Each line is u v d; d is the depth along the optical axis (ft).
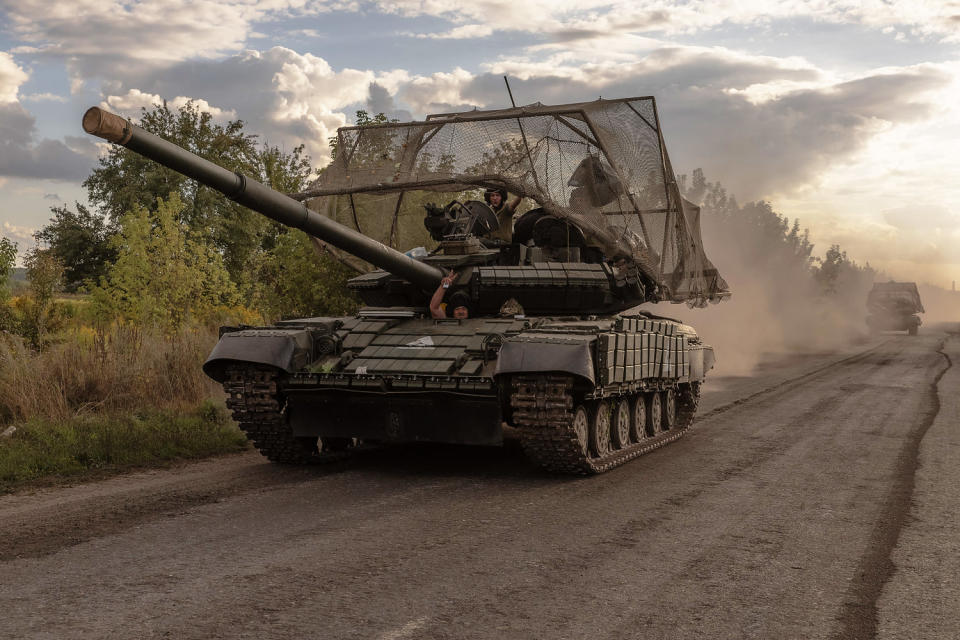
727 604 16.46
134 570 18.15
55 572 17.98
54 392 38.42
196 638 14.35
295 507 24.39
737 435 40.42
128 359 43.06
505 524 22.59
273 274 60.64
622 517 23.57
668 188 37.04
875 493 27.17
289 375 29.86
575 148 34.65
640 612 15.93
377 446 36.50
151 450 33.01
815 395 58.29
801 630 15.15
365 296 36.68
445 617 15.46
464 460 33.09
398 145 37.01
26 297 63.26
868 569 18.93
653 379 35.68
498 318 32.73
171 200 69.46
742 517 23.77
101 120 21.08
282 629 14.78
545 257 36.17
